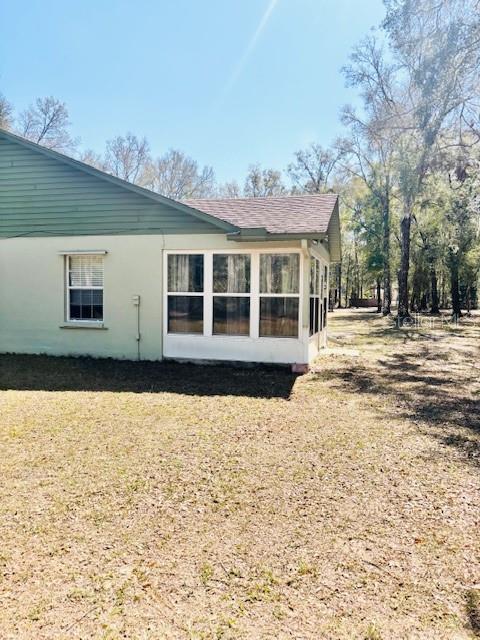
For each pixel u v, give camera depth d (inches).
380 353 430.3
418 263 1057.5
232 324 326.6
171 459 150.4
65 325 358.3
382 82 794.2
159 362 338.3
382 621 76.1
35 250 362.0
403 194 650.8
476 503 121.6
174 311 338.3
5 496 121.9
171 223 334.6
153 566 91.0
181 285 335.6
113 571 89.1
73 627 73.9
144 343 344.5
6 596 81.3
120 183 338.3
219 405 223.1
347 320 952.9
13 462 146.4
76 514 112.2
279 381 281.7
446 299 1429.6
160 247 337.1
